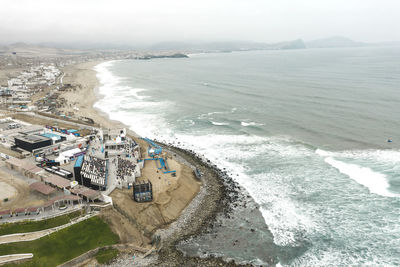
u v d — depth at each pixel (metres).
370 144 85.69
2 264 39.41
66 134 90.12
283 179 69.00
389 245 47.34
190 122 113.62
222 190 65.38
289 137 94.56
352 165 73.06
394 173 67.94
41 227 46.38
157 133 102.44
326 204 58.72
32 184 56.19
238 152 85.00
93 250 44.00
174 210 57.25
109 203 53.06
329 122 106.00
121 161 71.38
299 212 56.75
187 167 75.56
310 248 47.78
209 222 54.44
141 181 63.91
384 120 104.75
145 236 49.69
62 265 40.84
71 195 53.25
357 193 61.62
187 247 47.88
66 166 69.12
